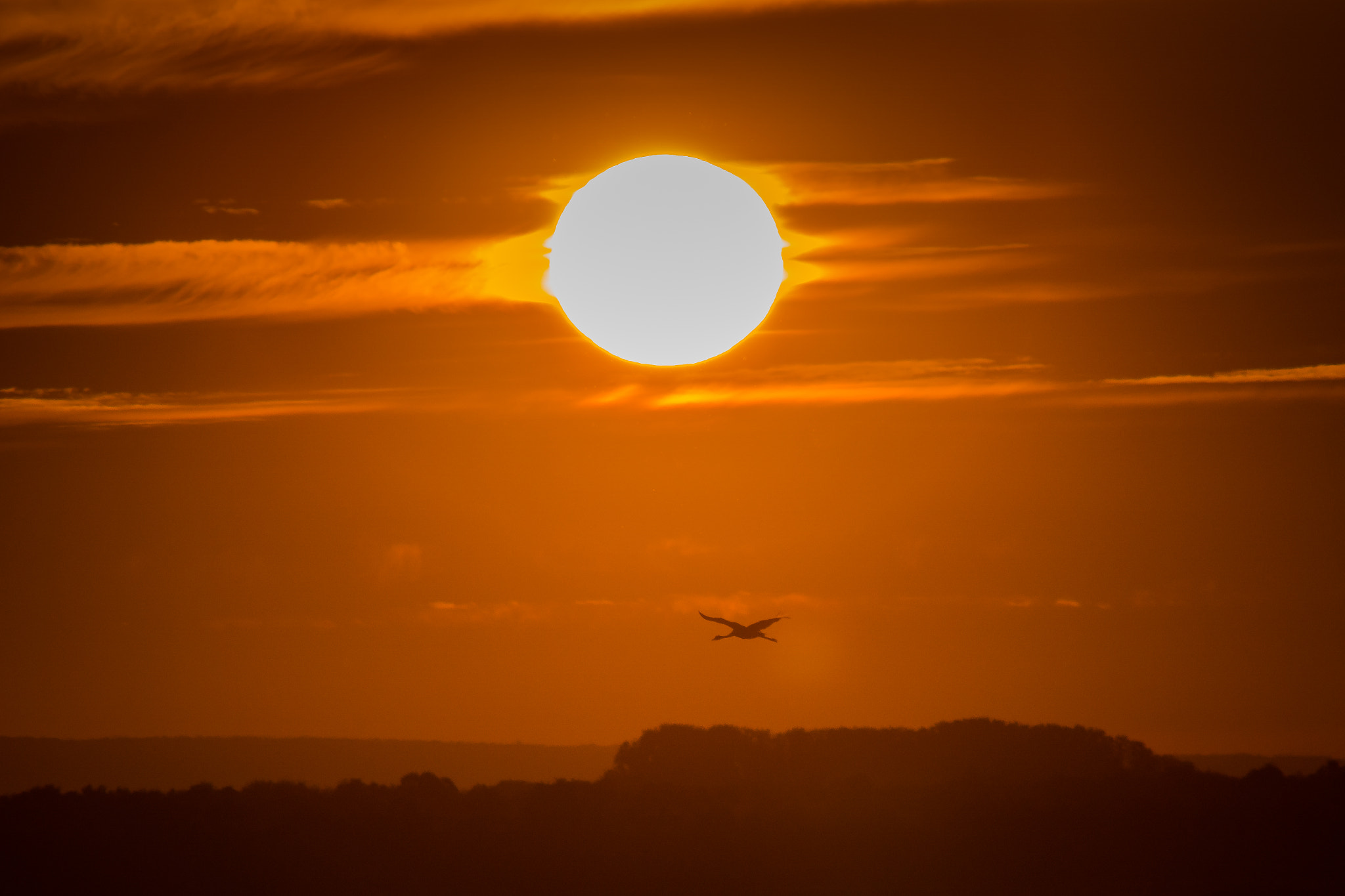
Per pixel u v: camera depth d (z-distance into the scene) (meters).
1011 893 182.25
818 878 186.50
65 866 185.62
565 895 182.38
